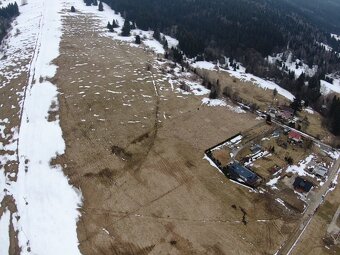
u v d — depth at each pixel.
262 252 42.06
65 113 65.38
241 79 89.31
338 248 43.41
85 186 49.88
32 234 42.88
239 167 53.75
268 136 64.38
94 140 58.88
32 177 51.19
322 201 50.34
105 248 41.44
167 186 50.47
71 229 43.62
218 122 66.81
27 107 67.19
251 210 47.59
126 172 52.69
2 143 58.97
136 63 89.25
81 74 80.81
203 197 48.97
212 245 42.41
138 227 44.19
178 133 62.22
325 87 94.25
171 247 41.88
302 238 44.22
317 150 62.09
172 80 81.38
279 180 53.50
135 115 66.25
